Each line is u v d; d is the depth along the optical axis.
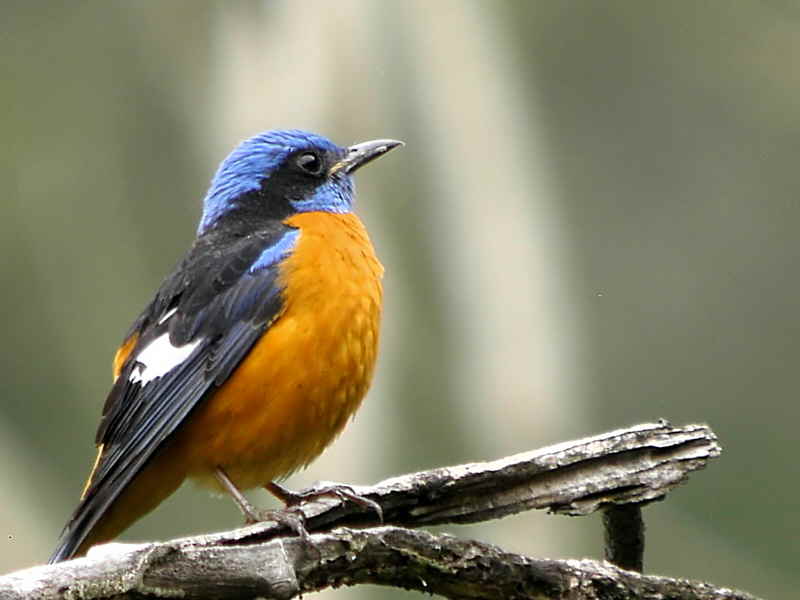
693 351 16.31
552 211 16.02
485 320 14.89
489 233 15.26
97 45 16.38
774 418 16.06
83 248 15.98
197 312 9.57
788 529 15.60
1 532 14.27
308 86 15.53
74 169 16.17
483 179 15.56
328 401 9.45
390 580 7.75
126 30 16.41
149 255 16.06
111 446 9.48
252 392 9.32
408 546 7.66
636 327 16.38
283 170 11.03
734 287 16.61
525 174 15.88
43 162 16.17
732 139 17.19
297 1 15.66
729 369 16.09
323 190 11.14
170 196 16.14
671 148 17.34
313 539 7.50
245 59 15.85
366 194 15.19
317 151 11.18
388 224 15.09
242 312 9.41
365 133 15.37
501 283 15.13
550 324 15.17
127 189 16.14
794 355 16.41
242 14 15.91
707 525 15.60
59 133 16.23
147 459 9.31
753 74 17.23
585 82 17.00
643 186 17.11
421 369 14.57
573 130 16.92
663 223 17.00
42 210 15.99
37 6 16.42
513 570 7.84
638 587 7.99
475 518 8.77
